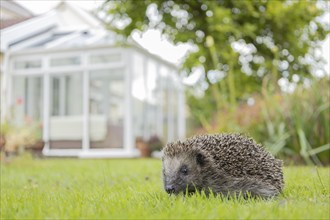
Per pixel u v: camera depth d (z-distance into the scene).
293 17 22.56
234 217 3.49
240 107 15.20
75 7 23.81
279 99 13.85
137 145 20.83
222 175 5.57
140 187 6.56
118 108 20.19
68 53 20.67
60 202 4.72
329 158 12.31
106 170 10.57
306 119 12.59
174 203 4.33
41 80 20.97
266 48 23.95
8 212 4.09
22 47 20.81
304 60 23.67
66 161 15.62
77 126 20.59
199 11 23.42
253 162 5.59
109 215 3.66
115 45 19.77
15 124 14.70
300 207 3.94
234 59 22.12
